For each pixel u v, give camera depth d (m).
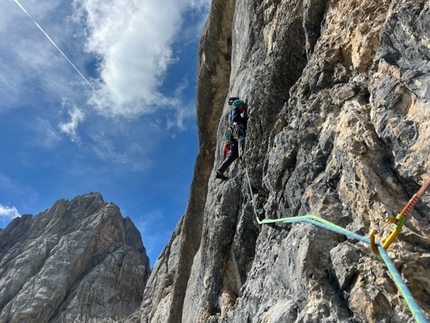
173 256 34.19
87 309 45.34
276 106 6.68
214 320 6.78
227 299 6.84
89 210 64.94
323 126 4.73
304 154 4.83
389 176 3.60
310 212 4.23
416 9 3.82
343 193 3.96
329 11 5.79
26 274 51.28
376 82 4.13
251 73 8.43
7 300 47.78
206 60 13.05
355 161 3.79
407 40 3.90
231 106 8.95
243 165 7.62
